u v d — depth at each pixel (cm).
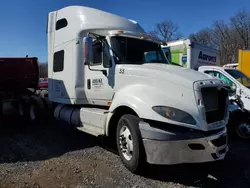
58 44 710
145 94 434
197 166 478
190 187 392
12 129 785
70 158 500
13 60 948
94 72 584
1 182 392
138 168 418
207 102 412
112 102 495
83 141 627
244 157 543
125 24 653
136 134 416
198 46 1048
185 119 391
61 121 748
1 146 592
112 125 511
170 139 390
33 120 855
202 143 395
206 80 423
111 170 443
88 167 455
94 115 564
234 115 692
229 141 676
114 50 535
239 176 441
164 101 406
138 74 474
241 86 689
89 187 379
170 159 393
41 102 830
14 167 454
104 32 616
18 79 971
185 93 407
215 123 412
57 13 724
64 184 388
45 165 463
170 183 403
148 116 402
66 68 671
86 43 523
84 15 635
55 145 594
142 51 567
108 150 550
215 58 1169
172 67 490
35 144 605
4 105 922
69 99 662
